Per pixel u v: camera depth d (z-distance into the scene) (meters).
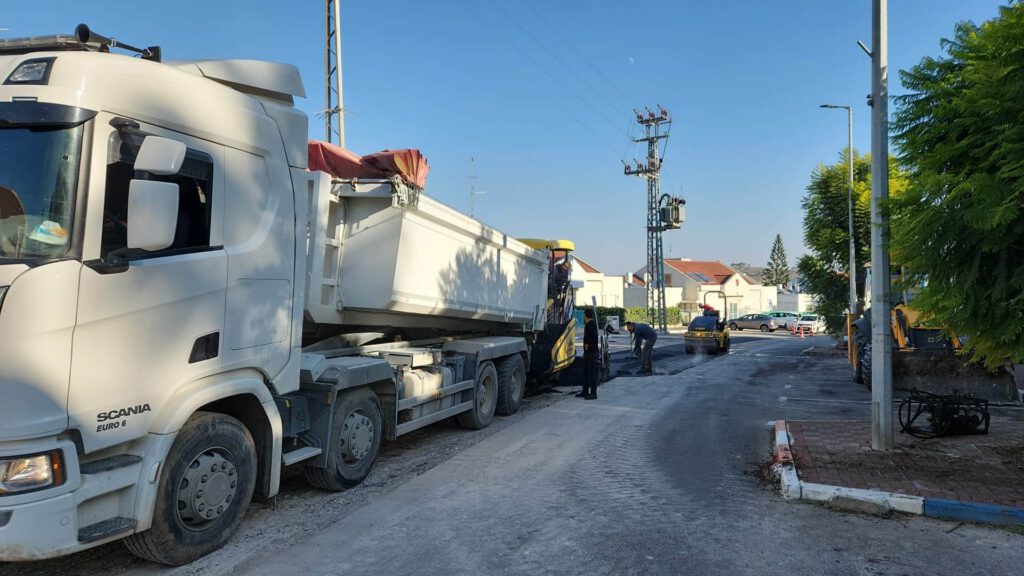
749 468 7.22
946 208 5.73
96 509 3.72
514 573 4.28
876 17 7.45
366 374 6.21
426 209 7.36
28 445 3.38
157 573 4.22
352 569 4.32
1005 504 5.50
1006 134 5.39
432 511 5.55
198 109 4.37
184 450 4.20
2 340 3.28
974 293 5.75
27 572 4.25
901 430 8.59
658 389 14.05
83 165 3.60
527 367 11.36
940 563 4.53
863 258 26.50
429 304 7.79
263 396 4.87
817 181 28.03
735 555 4.63
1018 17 5.62
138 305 3.86
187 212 4.25
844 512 5.65
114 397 3.73
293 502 5.77
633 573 4.29
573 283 14.72
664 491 6.25
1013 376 11.43
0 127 3.57
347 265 7.00
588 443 8.43
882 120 7.40
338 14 20.44
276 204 5.08
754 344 34.38
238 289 4.63
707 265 86.56
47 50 4.00
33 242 3.47
